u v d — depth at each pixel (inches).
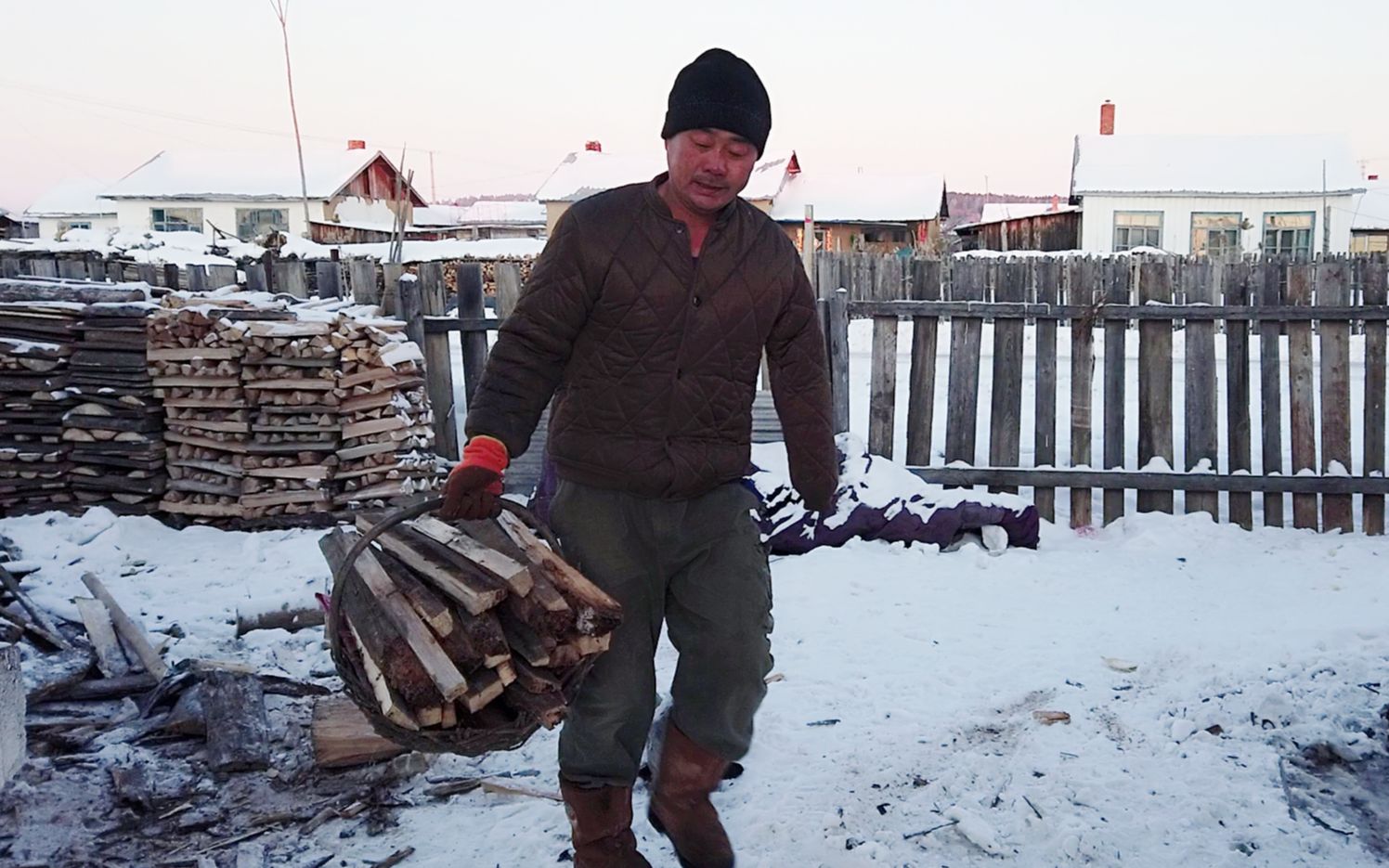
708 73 89.0
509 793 129.7
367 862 116.0
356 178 1609.3
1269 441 271.7
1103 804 126.3
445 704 84.1
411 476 262.4
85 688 155.1
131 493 260.2
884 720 150.6
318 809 127.0
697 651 99.7
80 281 290.8
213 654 173.9
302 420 257.1
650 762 132.4
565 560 97.7
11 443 261.7
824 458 105.9
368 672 86.7
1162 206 1254.9
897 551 238.5
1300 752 138.1
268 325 255.1
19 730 130.0
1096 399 380.2
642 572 98.1
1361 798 128.0
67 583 209.0
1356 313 266.1
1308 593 209.6
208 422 257.4
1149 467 273.4
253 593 207.0
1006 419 277.7
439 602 86.9
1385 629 173.2
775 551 242.4
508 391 93.3
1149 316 272.5
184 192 1514.5
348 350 256.2
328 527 256.5
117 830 122.1
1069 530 269.9
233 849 118.7
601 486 97.3
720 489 100.6
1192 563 236.1
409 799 129.4
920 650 178.5
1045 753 139.3
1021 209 1525.6
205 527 257.4
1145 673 164.9
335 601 89.5
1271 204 1231.5
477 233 1699.1
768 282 96.0
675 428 95.8
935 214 1395.2
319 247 875.4
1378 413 267.7
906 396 390.6
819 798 128.5
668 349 93.7
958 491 254.2
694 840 101.5
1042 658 173.2
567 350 95.3
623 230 92.3
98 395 258.4
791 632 188.9
